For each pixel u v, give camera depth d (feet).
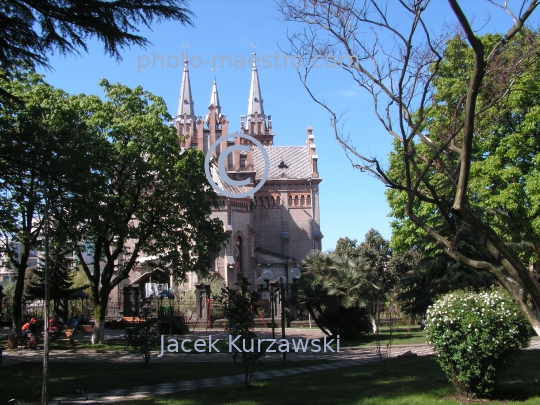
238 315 51.03
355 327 115.85
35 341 97.09
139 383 56.85
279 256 236.43
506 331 41.16
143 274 187.93
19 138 72.64
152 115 106.63
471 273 97.30
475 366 41.09
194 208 109.40
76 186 76.23
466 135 35.45
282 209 265.13
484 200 102.37
